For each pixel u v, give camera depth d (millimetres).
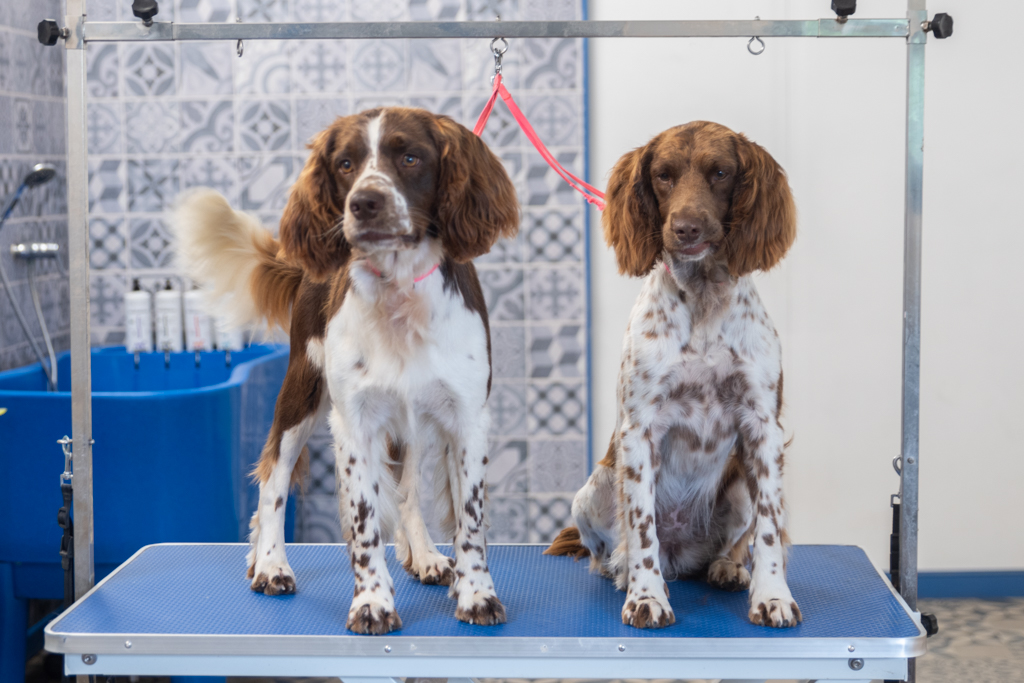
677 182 1998
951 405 3658
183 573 2338
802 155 3631
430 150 1879
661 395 2082
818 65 3584
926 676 3016
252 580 2230
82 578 2217
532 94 3668
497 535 3842
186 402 2922
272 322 2477
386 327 1942
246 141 3770
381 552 1987
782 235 2041
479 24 2100
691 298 2049
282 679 3096
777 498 2035
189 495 2957
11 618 2885
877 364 3668
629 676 1874
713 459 2152
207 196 2398
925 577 3689
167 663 1923
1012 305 3609
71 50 2111
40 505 2838
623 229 2105
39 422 2828
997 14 3516
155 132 3773
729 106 3656
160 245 3816
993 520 3688
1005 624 3430
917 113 2076
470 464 2004
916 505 2156
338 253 1982
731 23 2076
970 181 3578
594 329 3791
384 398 1984
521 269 3734
